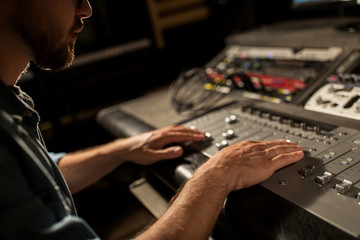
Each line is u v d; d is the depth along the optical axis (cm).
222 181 66
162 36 252
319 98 100
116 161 100
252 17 181
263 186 67
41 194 56
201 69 156
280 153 73
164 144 95
